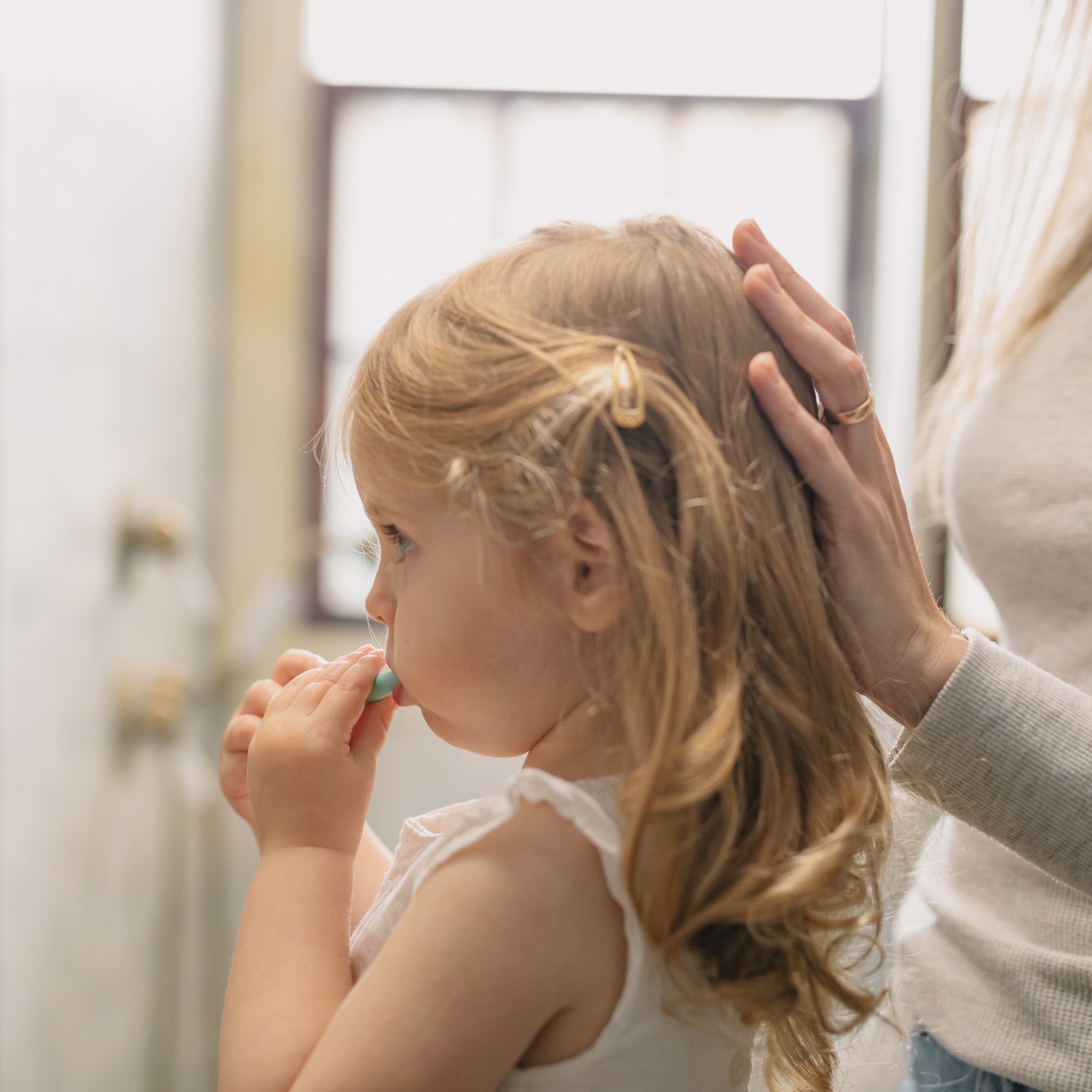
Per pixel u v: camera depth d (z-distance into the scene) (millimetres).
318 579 1765
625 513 449
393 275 1791
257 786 515
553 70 1759
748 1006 453
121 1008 1447
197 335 1705
